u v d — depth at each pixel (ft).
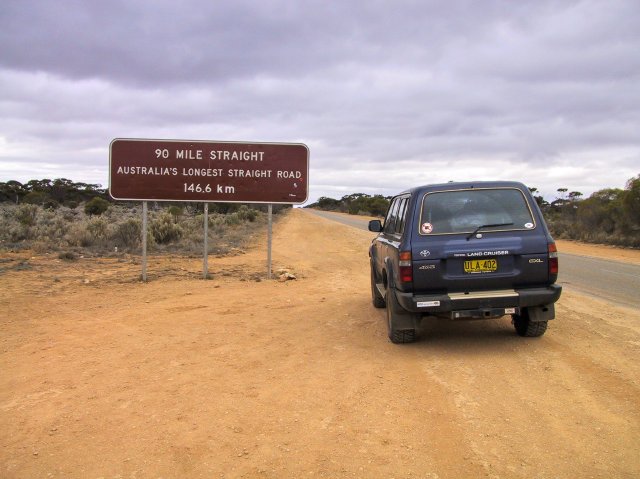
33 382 18.61
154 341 24.16
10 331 26.02
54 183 239.50
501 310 21.01
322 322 28.12
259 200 45.83
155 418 15.34
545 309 22.11
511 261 21.11
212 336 25.09
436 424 14.56
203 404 16.37
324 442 13.62
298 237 99.96
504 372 18.85
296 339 24.48
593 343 22.54
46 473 12.36
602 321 27.09
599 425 14.21
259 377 18.94
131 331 26.09
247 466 12.48
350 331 25.96
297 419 15.11
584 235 97.04
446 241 21.09
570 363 19.67
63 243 66.08
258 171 45.70
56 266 49.73
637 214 86.89
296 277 46.78
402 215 23.89
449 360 20.61
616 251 73.15
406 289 21.07
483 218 21.57
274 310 31.53
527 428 14.15
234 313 30.63
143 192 44.55
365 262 59.82
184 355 21.86
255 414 15.52
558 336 23.91
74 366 20.40
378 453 12.96
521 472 11.91
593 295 35.76
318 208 511.81
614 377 17.95
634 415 14.82
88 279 42.93
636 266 53.93
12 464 12.78
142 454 13.17
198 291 38.73
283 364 20.52
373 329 26.32
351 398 16.67
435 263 20.90
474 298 20.77
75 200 222.07
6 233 72.95
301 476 11.99
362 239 95.71
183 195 45.01
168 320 28.63
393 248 22.81
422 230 21.38
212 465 12.58
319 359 21.16
